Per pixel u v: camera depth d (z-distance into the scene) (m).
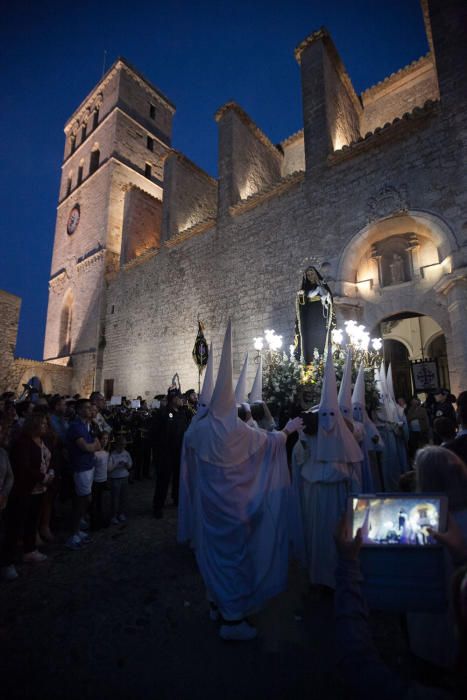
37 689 2.21
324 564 3.13
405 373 15.64
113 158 21.91
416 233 10.14
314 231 11.65
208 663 2.41
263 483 3.01
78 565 3.99
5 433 3.87
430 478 1.64
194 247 15.59
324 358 7.90
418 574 1.28
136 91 24.58
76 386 19.70
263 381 8.41
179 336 15.34
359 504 1.41
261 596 2.75
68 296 22.86
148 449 8.78
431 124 9.78
